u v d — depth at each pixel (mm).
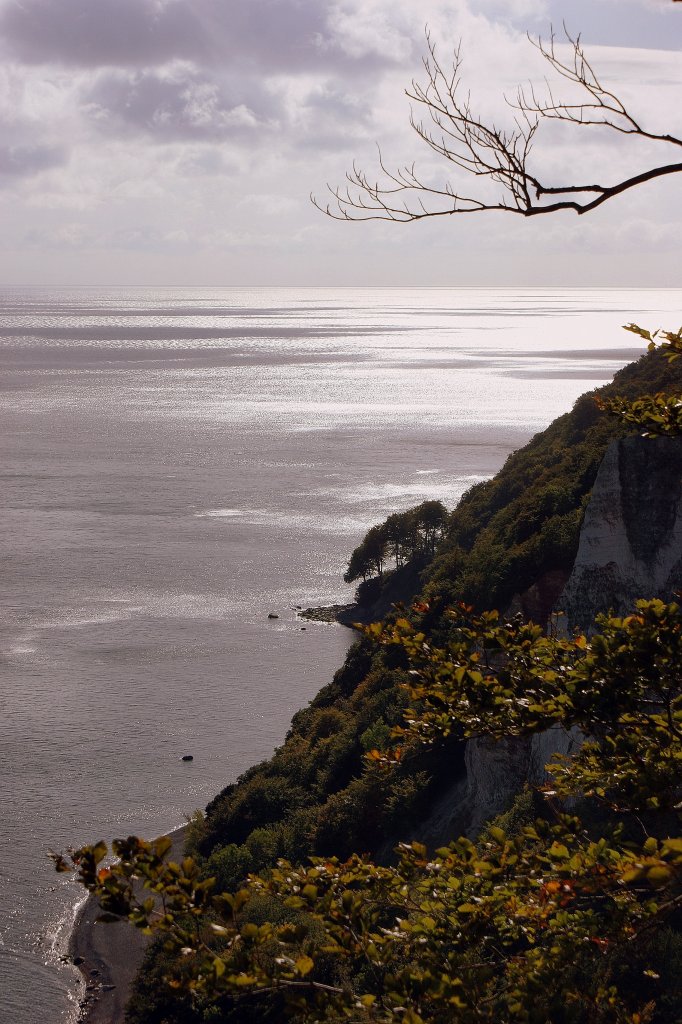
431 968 9914
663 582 46219
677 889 10469
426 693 12250
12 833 76312
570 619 47969
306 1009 9297
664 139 9008
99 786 84562
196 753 91812
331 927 10648
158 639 126250
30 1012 55812
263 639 127750
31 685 108625
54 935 63594
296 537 182125
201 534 183750
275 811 63344
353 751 62188
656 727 11703
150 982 53719
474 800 48875
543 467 96250
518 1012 10133
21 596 144250
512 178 8969
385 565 161000
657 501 46969
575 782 11953
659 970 24344
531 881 10969
